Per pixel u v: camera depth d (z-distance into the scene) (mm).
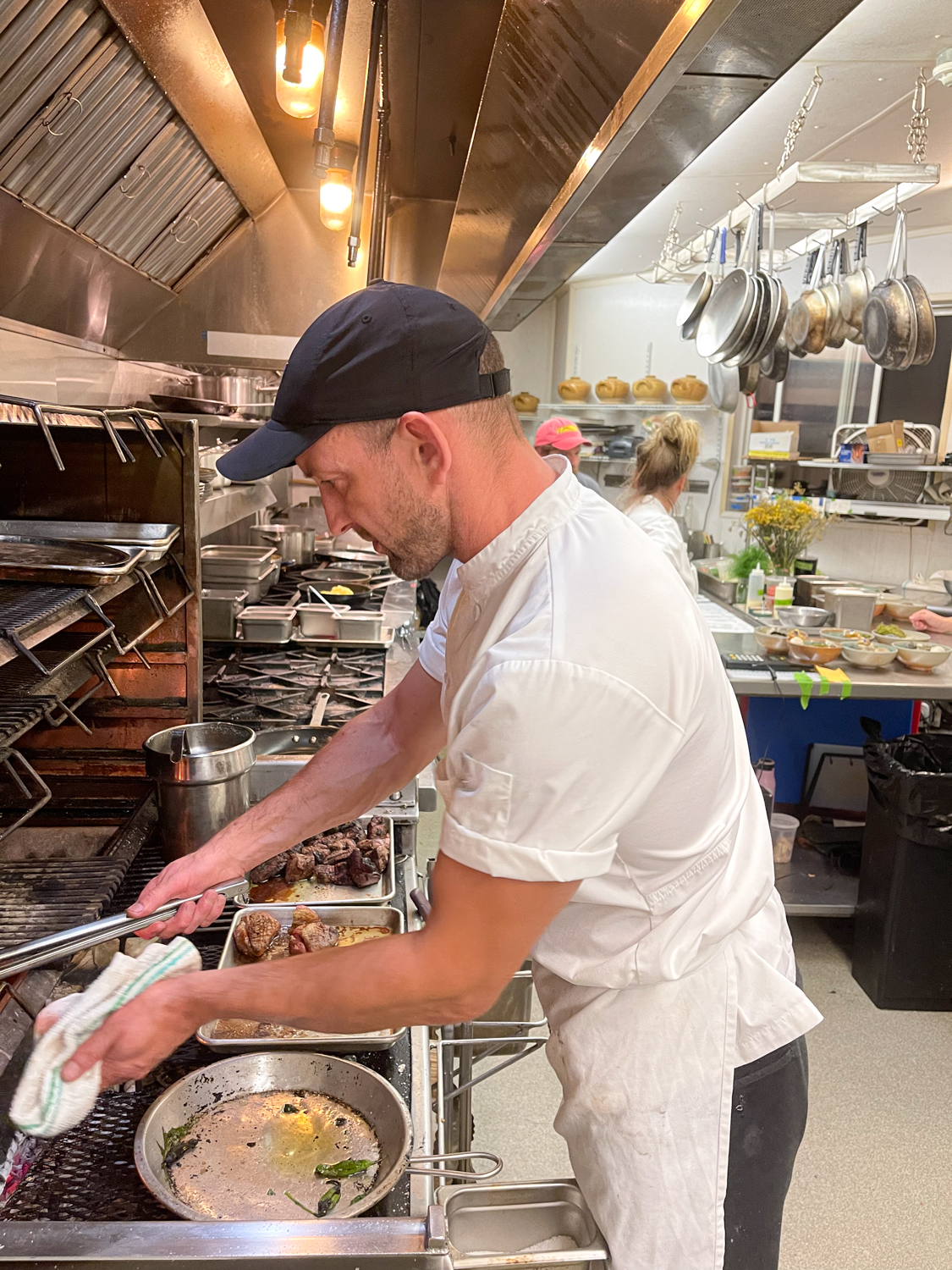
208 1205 910
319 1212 905
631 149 1412
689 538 6305
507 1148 2123
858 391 5355
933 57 2664
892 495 5156
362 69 2246
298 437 808
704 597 4645
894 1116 2291
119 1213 901
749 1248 1059
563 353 6891
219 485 2670
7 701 1108
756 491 5594
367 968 814
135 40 1635
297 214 3197
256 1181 945
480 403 847
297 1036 1140
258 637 2928
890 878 2684
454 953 805
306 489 5742
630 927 980
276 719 2248
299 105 1650
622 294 6445
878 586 4953
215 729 1616
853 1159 2137
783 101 3082
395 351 792
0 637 903
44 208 1854
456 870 798
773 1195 1067
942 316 4957
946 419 5004
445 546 900
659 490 3195
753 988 1041
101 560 1283
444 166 3070
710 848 974
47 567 1190
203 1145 994
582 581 822
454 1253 949
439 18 1930
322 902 1498
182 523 1687
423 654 1262
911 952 2709
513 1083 2385
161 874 1147
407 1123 987
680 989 996
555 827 778
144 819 1553
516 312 3500
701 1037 998
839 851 3307
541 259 2305
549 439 4023
